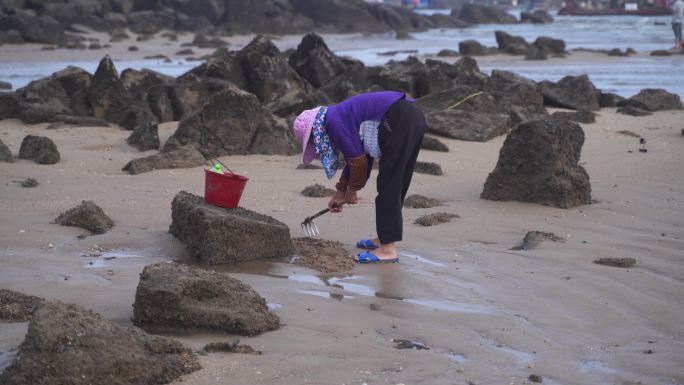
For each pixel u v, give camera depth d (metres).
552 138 10.13
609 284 7.06
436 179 11.85
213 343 5.39
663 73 32.00
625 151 14.30
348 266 7.64
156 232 8.66
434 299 6.74
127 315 6.06
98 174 11.77
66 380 4.62
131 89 19.44
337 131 7.51
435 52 46.84
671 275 7.36
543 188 10.12
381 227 7.78
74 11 59.69
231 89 13.63
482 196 10.55
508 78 20.30
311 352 5.44
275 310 6.33
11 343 5.29
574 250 8.15
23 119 17.11
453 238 8.66
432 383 4.93
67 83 19.44
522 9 181.38
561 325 6.12
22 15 49.38
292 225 9.05
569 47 49.47
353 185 7.72
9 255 7.69
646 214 9.75
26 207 9.61
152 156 12.19
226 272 7.37
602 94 21.50
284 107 18.06
